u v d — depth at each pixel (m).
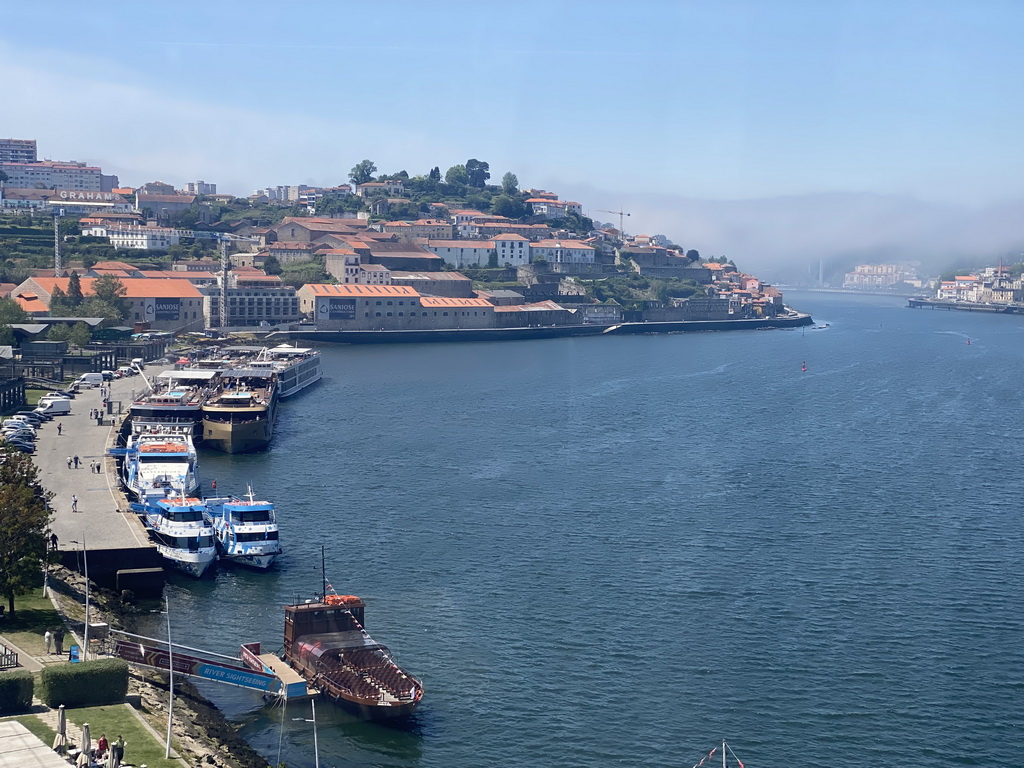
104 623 110.12
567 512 172.88
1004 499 187.25
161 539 144.75
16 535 111.44
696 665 115.81
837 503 182.12
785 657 118.31
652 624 126.31
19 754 79.06
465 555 149.88
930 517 174.38
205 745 92.56
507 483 192.25
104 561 134.00
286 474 198.88
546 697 108.06
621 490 188.25
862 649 120.81
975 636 125.12
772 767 97.00
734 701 108.25
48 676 91.00
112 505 157.75
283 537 157.75
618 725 103.19
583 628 124.56
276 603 132.38
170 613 128.38
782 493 188.50
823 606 133.25
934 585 141.38
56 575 128.25
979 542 160.75
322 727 101.81
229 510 147.25
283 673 108.19
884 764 98.00
